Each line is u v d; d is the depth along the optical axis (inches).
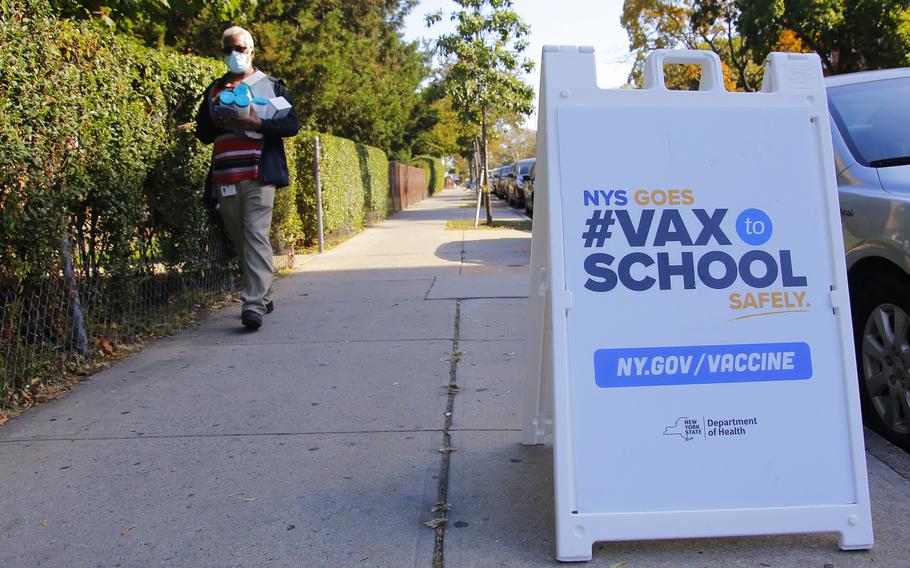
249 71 240.5
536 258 130.5
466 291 313.1
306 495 128.2
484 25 618.8
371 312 274.4
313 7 695.7
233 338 237.6
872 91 181.9
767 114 114.0
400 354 215.2
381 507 123.6
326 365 205.3
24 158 167.6
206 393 182.7
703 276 109.5
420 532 115.5
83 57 196.4
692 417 107.1
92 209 206.1
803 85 115.3
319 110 756.0
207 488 131.4
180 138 256.1
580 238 108.3
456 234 585.6
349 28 1053.8
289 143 418.9
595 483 105.1
